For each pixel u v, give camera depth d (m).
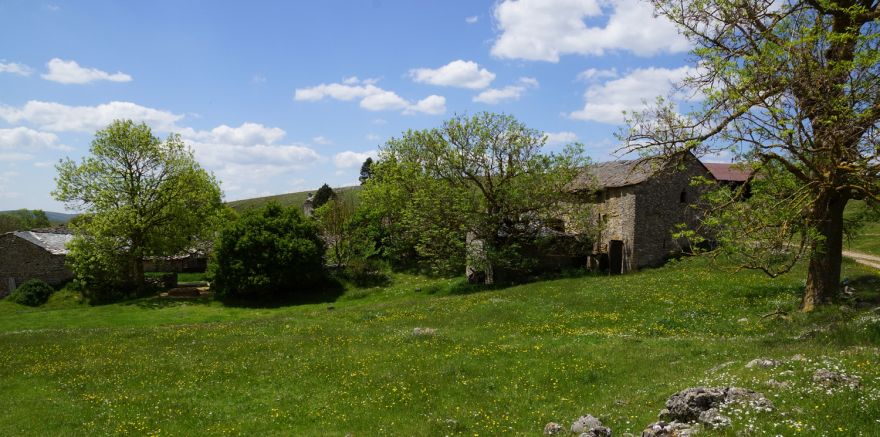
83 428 15.77
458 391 17.17
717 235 20.14
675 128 21.28
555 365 18.95
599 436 11.59
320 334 29.00
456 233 51.56
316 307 51.69
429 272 64.88
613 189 55.03
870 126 15.81
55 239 67.56
